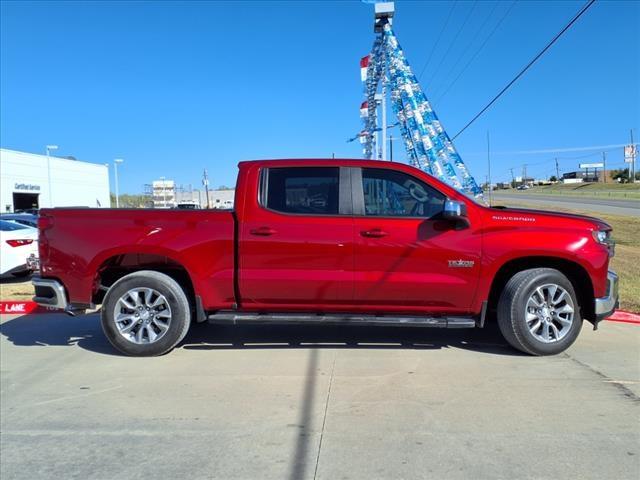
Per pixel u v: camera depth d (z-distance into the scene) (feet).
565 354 18.86
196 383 16.33
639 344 20.18
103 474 11.08
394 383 16.06
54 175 191.72
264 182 18.67
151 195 177.37
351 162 18.75
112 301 18.81
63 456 11.88
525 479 10.60
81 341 21.57
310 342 20.79
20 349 20.49
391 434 12.64
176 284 18.86
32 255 36.19
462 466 11.12
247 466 11.29
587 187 349.00
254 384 16.15
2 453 12.07
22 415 14.17
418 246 17.97
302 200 18.57
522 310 18.15
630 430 12.76
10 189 168.66
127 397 15.29
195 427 13.24
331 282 18.13
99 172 219.82
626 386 15.66
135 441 12.55
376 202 18.48
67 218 19.15
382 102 102.94
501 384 15.88
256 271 18.31
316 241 18.08
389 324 18.16
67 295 19.24
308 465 11.27
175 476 10.94
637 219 100.73
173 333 18.79
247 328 23.15
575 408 14.07
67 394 15.62
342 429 12.95
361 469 11.07
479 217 18.21
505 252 17.92
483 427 12.96
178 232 18.53
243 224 18.37
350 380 16.37
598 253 18.15
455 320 18.17
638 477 10.66
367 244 18.01
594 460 11.32
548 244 17.93
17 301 28.19
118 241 18.67
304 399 14.89
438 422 13.26
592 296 18.52
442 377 16.55
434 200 18.40
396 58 95.14
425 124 93.66
